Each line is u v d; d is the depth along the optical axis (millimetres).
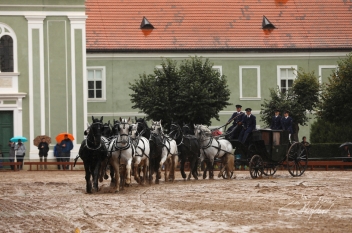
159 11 63469
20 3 50312
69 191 29109
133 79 60281
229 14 64250
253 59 61906
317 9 65688
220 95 52312
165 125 52125
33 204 23969
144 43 60688
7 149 50094
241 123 35594
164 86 51906
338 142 55375
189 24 62875
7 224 19078
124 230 17312
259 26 63562
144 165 31750
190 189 28750
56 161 49375
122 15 62594
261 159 35281
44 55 50500
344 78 52594
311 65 62562
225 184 31250
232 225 17797
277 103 54594
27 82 50344
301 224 17875
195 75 52062
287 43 62500
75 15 50719
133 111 60219
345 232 16516
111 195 26641
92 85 59969
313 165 46219
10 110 50062
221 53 61406
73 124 50531
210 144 35312
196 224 18062
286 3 65875
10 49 50375
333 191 26781
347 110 52344
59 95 50562
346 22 65000
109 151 28484
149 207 22047
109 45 60062
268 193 26203
